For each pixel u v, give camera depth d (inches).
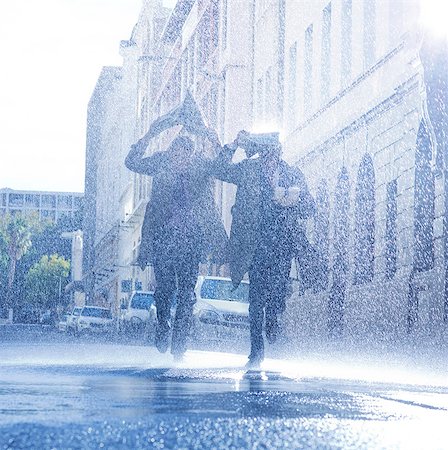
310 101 1162.6
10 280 4055.1
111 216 3567.9
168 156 347.6
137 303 1148.5
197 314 733.9
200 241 345.4
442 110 562.9
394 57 815.1
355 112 906.7
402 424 120.3
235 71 1533.0
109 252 3373.5
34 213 4945.9
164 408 132.3
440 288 639.1
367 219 914.7
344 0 1010.1
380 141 843.4
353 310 896.9
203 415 122.2
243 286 773.3
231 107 1528.1
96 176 4288.9
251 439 98.2
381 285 800.9
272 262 320.8
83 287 4052.7
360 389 196.2
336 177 991.0
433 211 702.5
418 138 721.6
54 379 201.6
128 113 3159.5
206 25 1882.4
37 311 4515.3
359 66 938.1
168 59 2395.4
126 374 232.8
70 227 4970.5
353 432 108.2
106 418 114.7
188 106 350.3
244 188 326.0
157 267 350.3
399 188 778.2
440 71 557.9
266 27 1411.2
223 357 410.6
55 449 87.3
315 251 325.1
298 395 168.4
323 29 1093.1
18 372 232.7
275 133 327.0
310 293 1022.4
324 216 1033.5
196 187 344.8
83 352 446.9
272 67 1355.8
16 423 106.6
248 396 161.3
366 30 928.9
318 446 94.7
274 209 323.3
